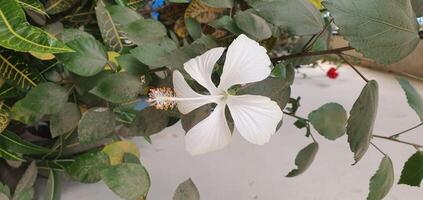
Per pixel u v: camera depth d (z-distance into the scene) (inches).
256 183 22.7
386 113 35.6
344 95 41.1
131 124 15.7
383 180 13.5
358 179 23.4
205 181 22.7
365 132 12.3
